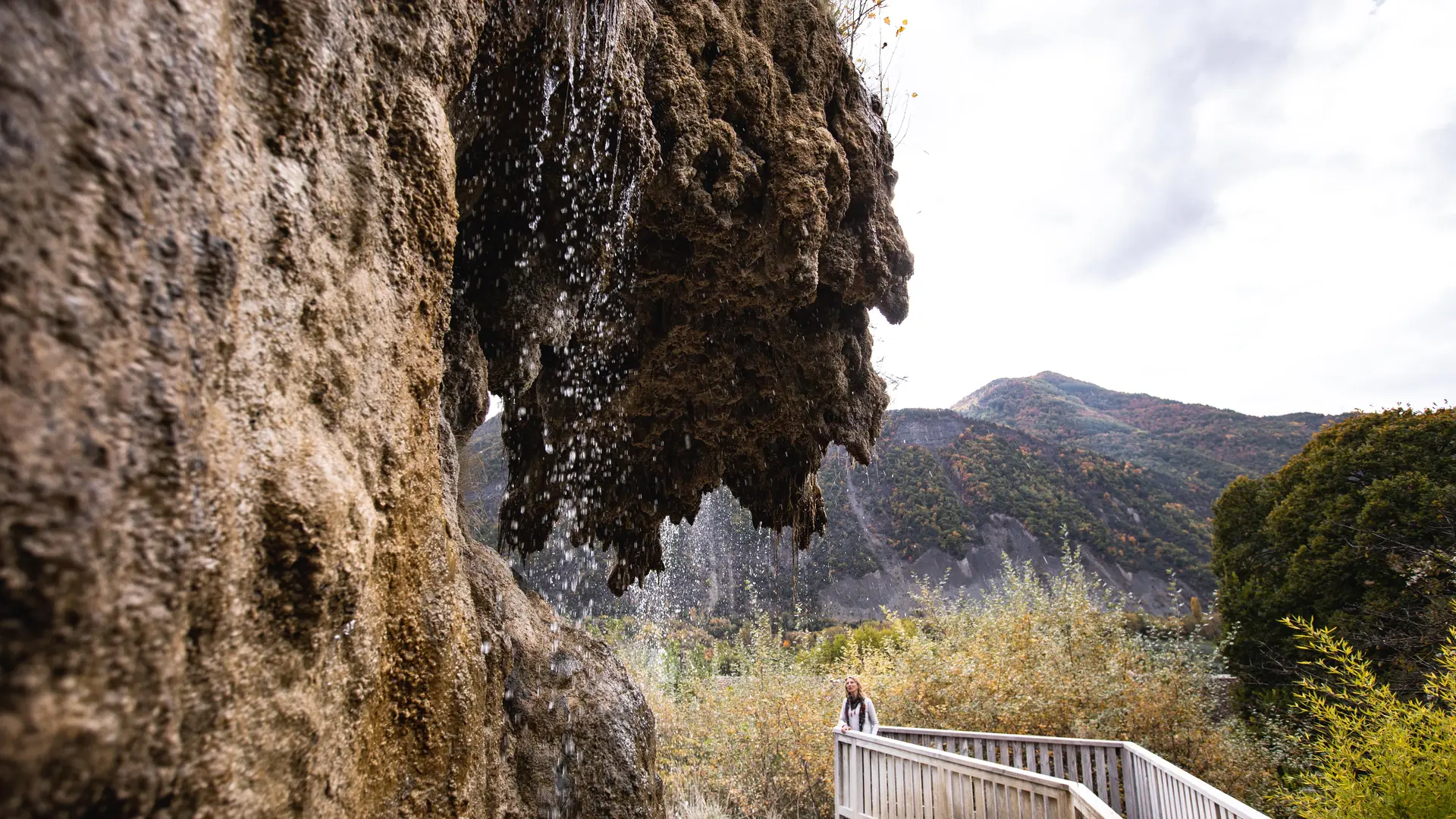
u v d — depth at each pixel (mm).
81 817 583
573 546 4984
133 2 661
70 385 566
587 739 3160
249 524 823
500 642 2629
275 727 847
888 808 5508
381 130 1227
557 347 3379
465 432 2754
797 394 4547
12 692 512
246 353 846
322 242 1038
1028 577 10438
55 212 565
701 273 3719
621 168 2848
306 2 990
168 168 688
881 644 12484
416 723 1300
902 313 4672
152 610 639
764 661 10578
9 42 539
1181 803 4492
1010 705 8227
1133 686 8445
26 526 521
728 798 8641
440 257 1411
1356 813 4223
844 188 3883
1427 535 11000
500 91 2373
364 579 1018
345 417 1077
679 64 3182
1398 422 12523
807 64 3832
